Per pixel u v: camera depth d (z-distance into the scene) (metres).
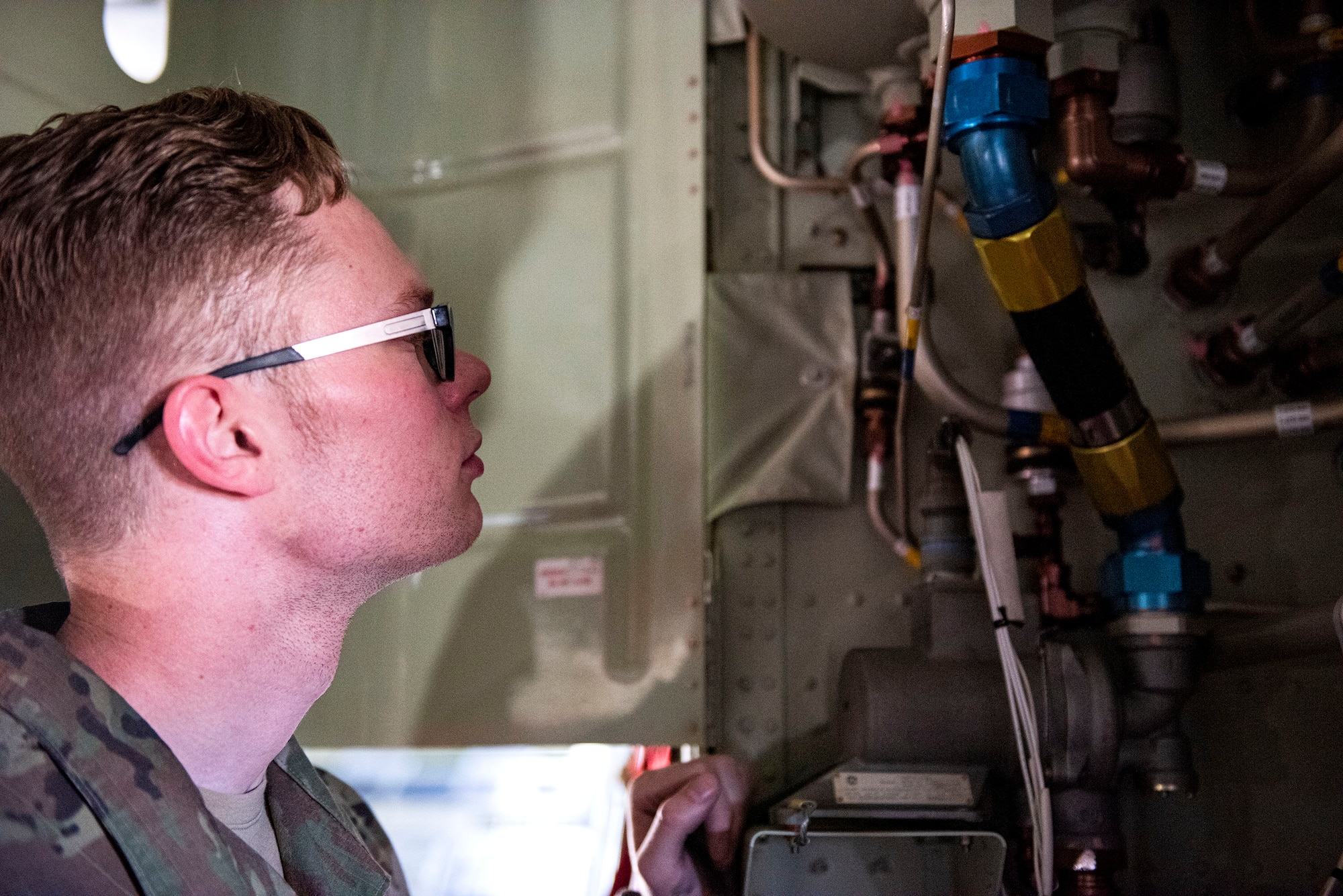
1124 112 1.32
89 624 0.80
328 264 0.84
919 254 1.20
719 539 1.54
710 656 1.49
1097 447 1.22
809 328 1.56
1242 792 1.43
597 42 1.65
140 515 0.79
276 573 0.83
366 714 1.56
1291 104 1.50
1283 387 1.50
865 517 1.54
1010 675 1.15
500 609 1.56
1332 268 1.28
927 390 1.39
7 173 0.78
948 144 1.17
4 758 0.71
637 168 1.61
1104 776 1.20
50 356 0.78
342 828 0.96
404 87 1.71
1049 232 1.12
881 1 1.26
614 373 1.58
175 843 0.75
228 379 0.79
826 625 1.52
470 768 1.91
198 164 0.79
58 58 1.64
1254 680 1.45
